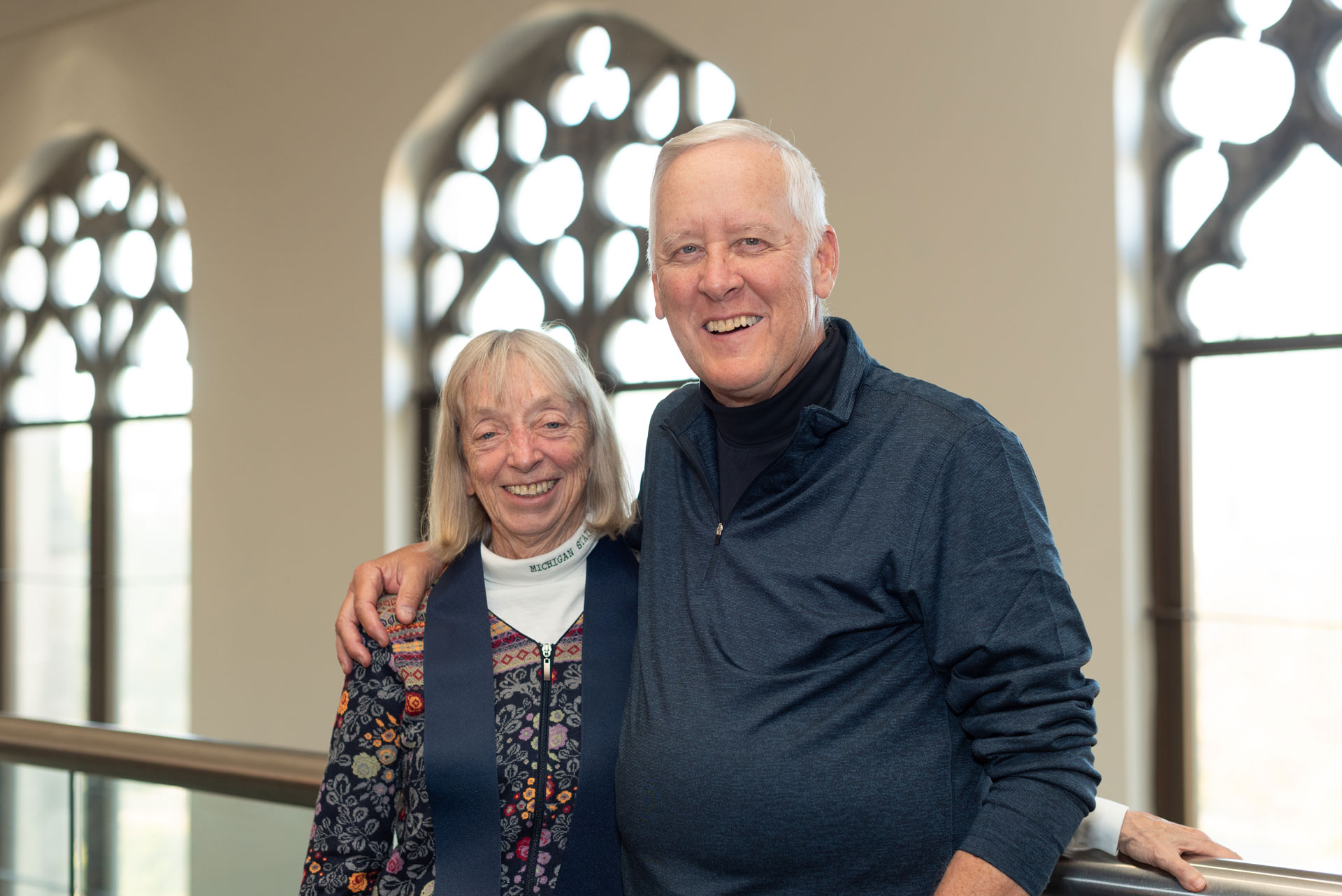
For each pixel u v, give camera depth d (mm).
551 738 1485
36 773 1883
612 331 5102
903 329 4148
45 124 6613
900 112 4145
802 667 1286
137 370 6562
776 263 1326
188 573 6285
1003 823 1137
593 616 1539
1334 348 3635
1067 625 1180
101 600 6633
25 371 7023
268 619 5777
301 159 5680
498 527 1614
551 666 1524
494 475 1537
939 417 1281
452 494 1613
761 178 1339
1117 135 3771
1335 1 3637
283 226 5734
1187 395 3908
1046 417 3893
